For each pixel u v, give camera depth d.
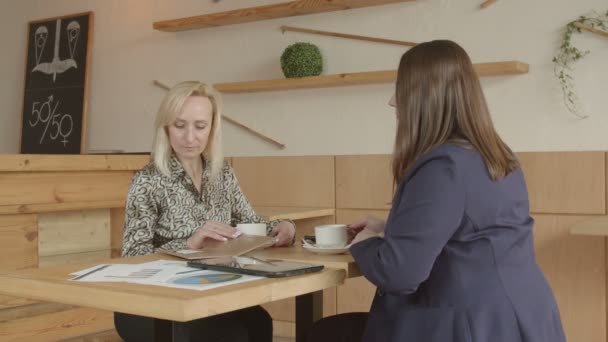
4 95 5.62
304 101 4.30
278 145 4.39
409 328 1.58
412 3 3.91
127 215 2.23
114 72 5.07
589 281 3.49
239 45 4.52
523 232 1.61
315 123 4.26
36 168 3.06
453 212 1.52
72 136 5.18
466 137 1.61
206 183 2.38
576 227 2.73
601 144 3.47
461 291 1.54
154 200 2.25
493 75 3.71
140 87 4.95
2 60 5.62
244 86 4.31
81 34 5.19
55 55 5.31
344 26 4.13
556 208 3.56
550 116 3.59
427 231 1.51
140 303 1.38
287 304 4.32
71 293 1.51
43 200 3.14
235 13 4.31
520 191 1.65
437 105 1.64
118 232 3.59
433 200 1.52
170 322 1.61
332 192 4.16
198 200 2.34
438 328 1.54
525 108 3.65
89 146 5.20
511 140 3.69
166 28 4.64
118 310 1.43
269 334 2.29
